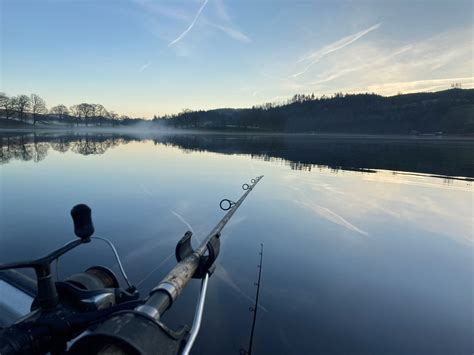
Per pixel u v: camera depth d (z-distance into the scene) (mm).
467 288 3951
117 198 8117
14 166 13914
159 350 1000
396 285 4008
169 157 18781
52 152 21375
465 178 11586
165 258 4551
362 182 10766
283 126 112375
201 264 1775
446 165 15734
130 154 20594
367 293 3803
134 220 6293
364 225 6246
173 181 10617
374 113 123188
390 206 7645
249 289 3793
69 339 1363
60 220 6238
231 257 4699
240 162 16516
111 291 1589
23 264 1300
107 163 15320
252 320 3191
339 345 2904
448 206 7672
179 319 3180
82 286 1568
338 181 10953
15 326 1261
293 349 2828
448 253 4980
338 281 4066
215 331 3006
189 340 1179
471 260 4738
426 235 5742
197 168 13867
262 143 38000
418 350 2902
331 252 4953
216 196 8508
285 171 13297
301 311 3393
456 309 3512
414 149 27906
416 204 7852
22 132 63156
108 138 46781
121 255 4617
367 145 34500
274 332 3027
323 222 6406
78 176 11398
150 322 1042
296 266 4457
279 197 8492
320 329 3111
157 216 6574
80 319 1333
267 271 4277
